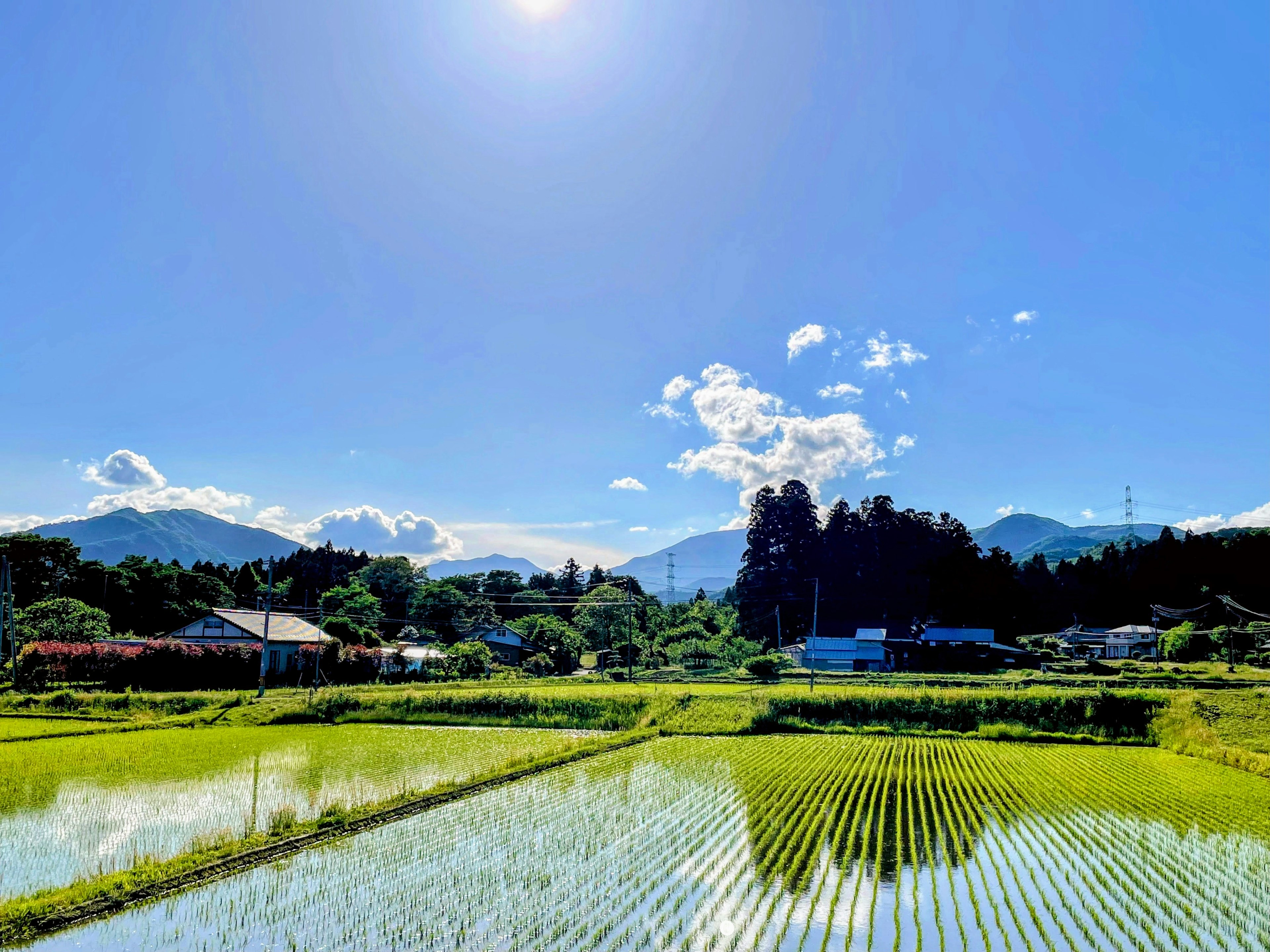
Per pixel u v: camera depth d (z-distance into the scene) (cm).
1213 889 1457
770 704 3900
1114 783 2422
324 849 1620
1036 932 1242
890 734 3662
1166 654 6731
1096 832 1833
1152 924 1287
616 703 4003
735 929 1223
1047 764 2786
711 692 4409
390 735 3356
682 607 10750
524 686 5266
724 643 8088
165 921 1226
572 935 1187
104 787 2162
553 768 2652
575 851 1622
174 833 1691
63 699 3794
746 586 10019
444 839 1705
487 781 2317
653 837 1736
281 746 2950
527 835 1742
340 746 2978
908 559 9469
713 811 1986
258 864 1517
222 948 1129
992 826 1872
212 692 4309
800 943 1177
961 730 3653
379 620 8238
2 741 3006
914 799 2158
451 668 6288
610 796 2161
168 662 4462
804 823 1873
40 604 5256
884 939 1198
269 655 5094
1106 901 1387
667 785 2319
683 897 1358
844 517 10038
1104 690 3709
